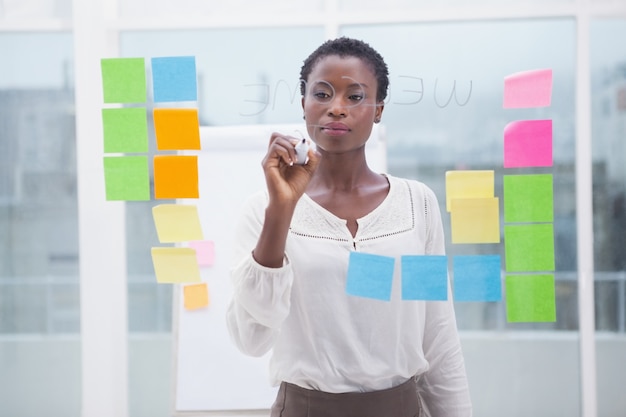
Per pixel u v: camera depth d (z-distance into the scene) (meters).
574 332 2.81
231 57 2.78
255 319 1.13
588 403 2.78
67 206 2.92
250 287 1.10
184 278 1.39
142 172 1.37
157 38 2.81
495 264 1.29
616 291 2.82
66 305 2.93
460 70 2.75
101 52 2.77
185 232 1.38
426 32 2.76
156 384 2.89
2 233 2.93
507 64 2.75
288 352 1.18
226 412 2.35
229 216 2.39
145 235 2.88
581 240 2.77
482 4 2.74
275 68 2.77
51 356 2.93
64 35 2.88
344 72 1.18
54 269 2.93
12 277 2.93
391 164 2.78
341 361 1.16
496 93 2.75
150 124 2.74
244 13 2.79
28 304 2.93
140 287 2.89
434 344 1.30
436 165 2.77
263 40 2.78
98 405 2.81
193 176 1.35
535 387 2.81
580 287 2.78
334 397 1.16
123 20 2.78
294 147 1.11
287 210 1.09
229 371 2.36
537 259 1.32
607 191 2.81
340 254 1.17
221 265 2.38
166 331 2.89
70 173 2.91
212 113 2.75
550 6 2.72
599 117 2.79
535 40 2.75
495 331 2.82
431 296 1.19
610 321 2.82
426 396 1.33
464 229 1.30
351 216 1.21
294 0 2.79
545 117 2.77
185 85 1.34
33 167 2.91
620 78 2.77
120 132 1.36
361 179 1.25
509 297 1.32
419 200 1.27
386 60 2.76
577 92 2.74
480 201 1.30
